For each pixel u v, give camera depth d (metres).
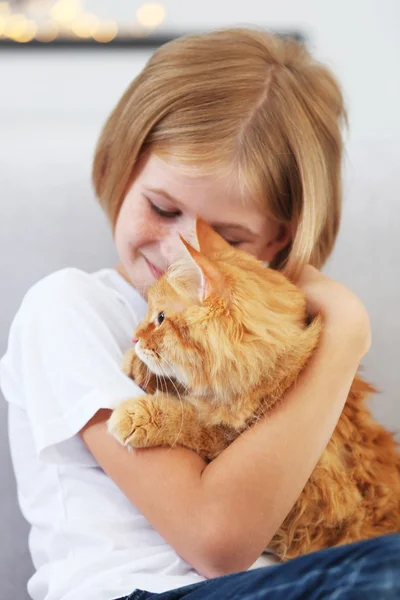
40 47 1.83
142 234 1.06
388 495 1.03
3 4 1.80
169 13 1.89
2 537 1.24
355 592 0.63
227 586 0.73
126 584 0.89
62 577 0.93
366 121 2.00
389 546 0.66
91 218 1.27
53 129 1.38
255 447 0.89
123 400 0.94
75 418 0.95
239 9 1.92
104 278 1.15
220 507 0.86
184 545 0.87
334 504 0.99
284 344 0.93
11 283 1.24
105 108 1.89
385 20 1.96
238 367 0.89
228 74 1.09
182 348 0.91
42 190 1.27
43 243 1.26
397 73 1.99
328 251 1.22
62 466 1.02
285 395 0.93
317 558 0.69
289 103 1.10
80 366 0.98
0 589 1.24
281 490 0.88
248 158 1.04
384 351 1.32
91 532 0.95
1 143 1.30
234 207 1.05
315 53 1.91
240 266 0.98
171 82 1.08
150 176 1.05
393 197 1.34
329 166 1.17
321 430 0.92
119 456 0.92
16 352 1.07
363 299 1.32
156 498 0.89
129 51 1.88
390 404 1.31
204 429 0.94
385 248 1.33
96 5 1.84
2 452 1.23
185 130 1.04
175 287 0.95
